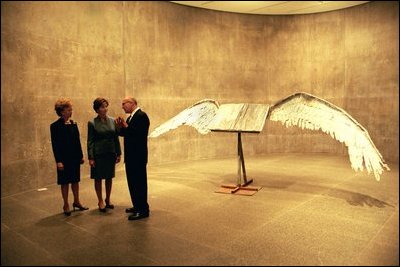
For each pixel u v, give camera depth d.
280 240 3.58
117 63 7.40
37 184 5.89
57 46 6.15
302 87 9.86
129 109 4.29
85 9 6.67
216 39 9.30
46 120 6.00
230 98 9.59
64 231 3.90
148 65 8.09
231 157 9.43
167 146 8.61
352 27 9.09
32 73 5.71
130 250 3.38
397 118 8.37
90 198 5.32
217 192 5.57
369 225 4.00
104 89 7.14
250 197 5.28
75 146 4.48
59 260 3.18
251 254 3.25
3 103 5.23
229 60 9.52
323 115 4.96
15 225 4.11
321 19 9.53
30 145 5.73
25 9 5.54
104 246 3.48
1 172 5.28
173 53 8.57
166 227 4.00
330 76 9.51
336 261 3.09
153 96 8.23
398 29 8.24
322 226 3.98
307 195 5.35
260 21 9.77
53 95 6.11
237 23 9.57
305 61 9.77
